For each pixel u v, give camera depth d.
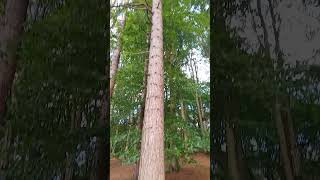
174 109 10.49
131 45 9.84
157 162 5.64
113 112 10.23
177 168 11.88
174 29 9.58
